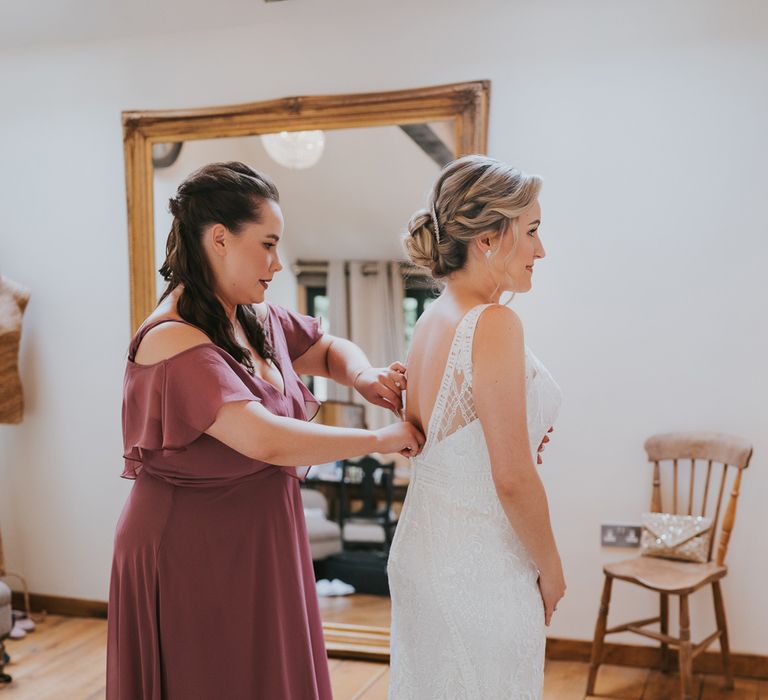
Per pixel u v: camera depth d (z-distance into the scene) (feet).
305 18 11.80
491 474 5.53
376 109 11.46
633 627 10.59
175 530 6.47
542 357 11.42
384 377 6.93
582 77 10.97
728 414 10.86
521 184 5.58
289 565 6.79
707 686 10.72
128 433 6.54
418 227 5.90
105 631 12.96
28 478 13.71
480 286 5.74
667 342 11.00
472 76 11.28
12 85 13.19
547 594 5.74
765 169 10.53
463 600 5.50
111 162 12.84
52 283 13.30
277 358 7.14
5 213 13.43
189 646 6.49
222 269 6.41
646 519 10.78
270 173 11.97
